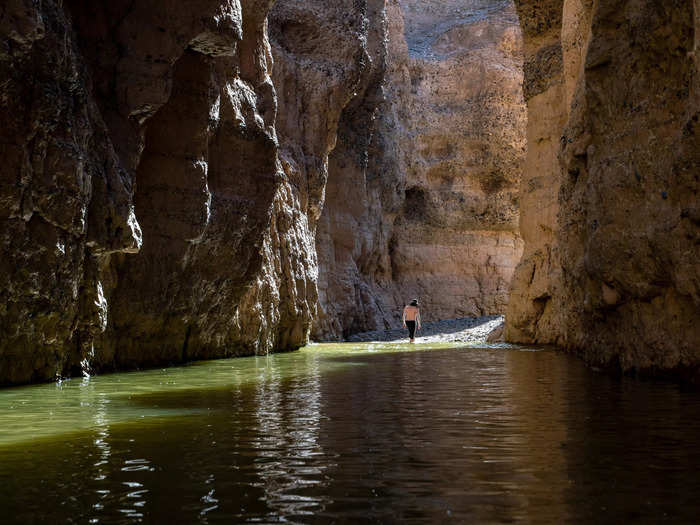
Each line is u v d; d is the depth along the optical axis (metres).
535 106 20.75
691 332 9.23
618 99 10.56
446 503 3.75
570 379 10.02
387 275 34.97
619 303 10.77
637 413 6.75
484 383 9.67
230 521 3.47
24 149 9.65
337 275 28.17
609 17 10.82
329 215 28.08
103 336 12.32
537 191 20.59
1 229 9.59
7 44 9.11
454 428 6.00
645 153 9.69
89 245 11.08
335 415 6.79
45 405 7.77
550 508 3.64
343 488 4.06
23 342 10.20
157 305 13.58
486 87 37.12
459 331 26.50
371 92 28.89
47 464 4.70
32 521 3.49
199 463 4.70
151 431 5.95
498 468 4.52
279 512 3.61
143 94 12.18
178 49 12.53
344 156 28.62
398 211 35.88
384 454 4.96
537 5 20.33
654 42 9.69
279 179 16.66
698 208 8.35
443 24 41.50
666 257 9.16
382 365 13.25
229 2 13.34
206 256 14.88
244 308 16.81
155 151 13.21
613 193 10.41
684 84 9.16
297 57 22.83
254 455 4.94
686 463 4.59
